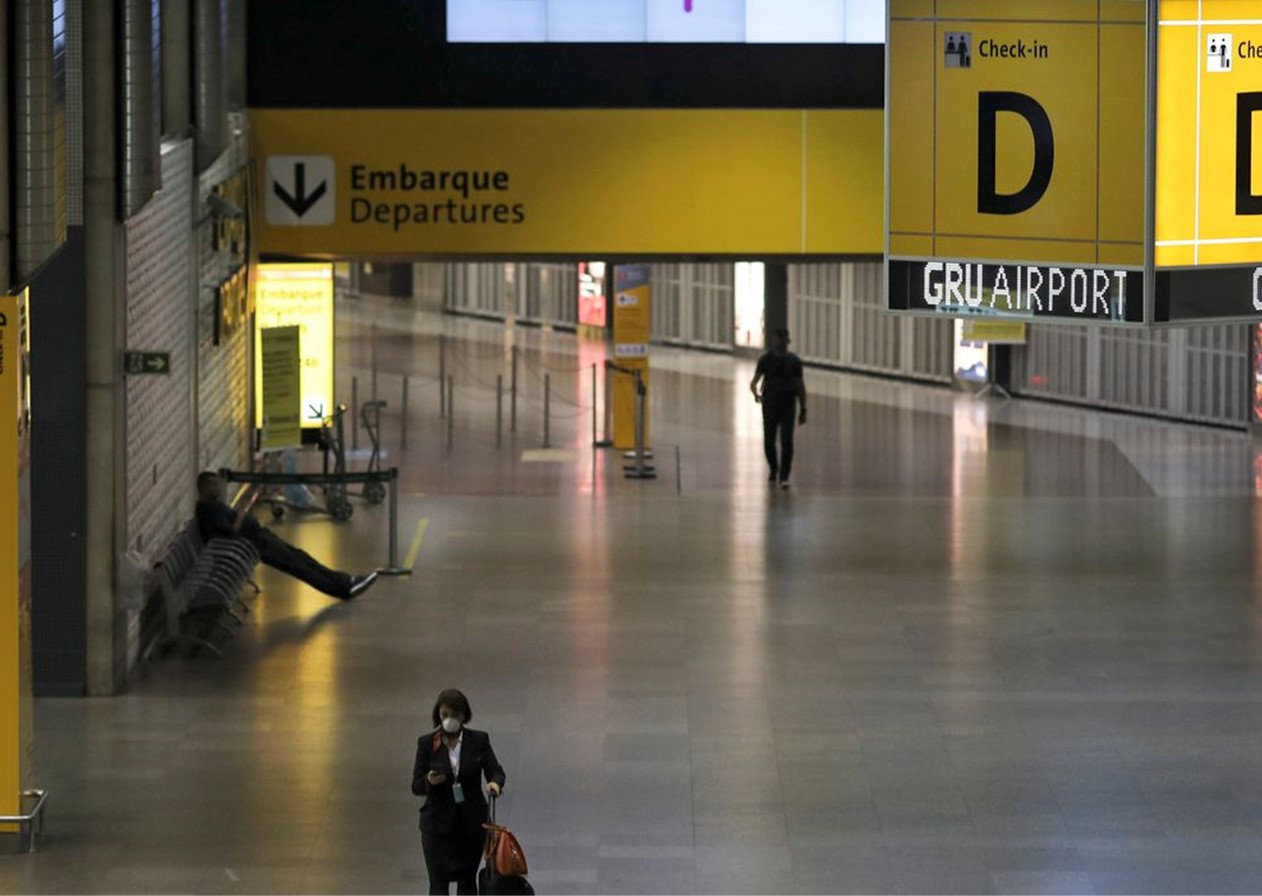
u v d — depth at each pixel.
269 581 41.78
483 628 38.06
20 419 26.64
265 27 47.84
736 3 47.94
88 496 33.19
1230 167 27.56
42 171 27.16
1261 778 29.59
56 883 25.45
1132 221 27.58
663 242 48.38
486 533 46.78
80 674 33.44
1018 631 37.94
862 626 38.31
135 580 33.84
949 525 47.94
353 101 48.12
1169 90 27.34
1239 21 27.34
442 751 23.86
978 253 28.44
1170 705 33.22
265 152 48.22
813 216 48.34
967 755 30.59
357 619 38.75
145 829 27.38
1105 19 27.61
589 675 34.91
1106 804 28.47
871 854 26.50
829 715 32.62
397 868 25.95
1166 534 46.88
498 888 22.78
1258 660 35.97
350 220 48.41
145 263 36.28
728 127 48.12
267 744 31.03
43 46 27.03
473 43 47.97
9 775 26.53
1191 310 27.69
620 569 43.09
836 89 48.19
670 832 27.28
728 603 40.06
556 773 29.67
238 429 49.47
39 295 32.62
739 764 30.12
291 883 25.44
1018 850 26.64
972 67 28.14
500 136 48.12
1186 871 25.91
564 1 47.91
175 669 35.19
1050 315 28.22
